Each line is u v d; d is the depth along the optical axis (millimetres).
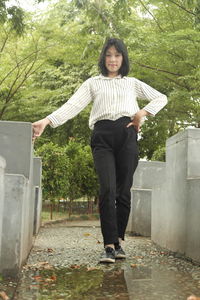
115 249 2986
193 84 8234
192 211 2893
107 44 2975
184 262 2861
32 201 3436
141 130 9484
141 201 5219
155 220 4180
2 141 2701
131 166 2916
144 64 8164
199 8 6887
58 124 2873
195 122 8742
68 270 2518
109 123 2875
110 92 2916
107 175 2850
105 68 3008
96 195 9484
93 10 6656
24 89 10031
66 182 8289
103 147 2895
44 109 9789
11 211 2281
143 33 7559
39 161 5199
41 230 5883
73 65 10930
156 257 3105
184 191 3090
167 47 7359
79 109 2941
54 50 9062
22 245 2432
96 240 4441
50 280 2209
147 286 2072
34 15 8625
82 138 12797
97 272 2451
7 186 2279
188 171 3051
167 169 3646
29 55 9109
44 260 2910
